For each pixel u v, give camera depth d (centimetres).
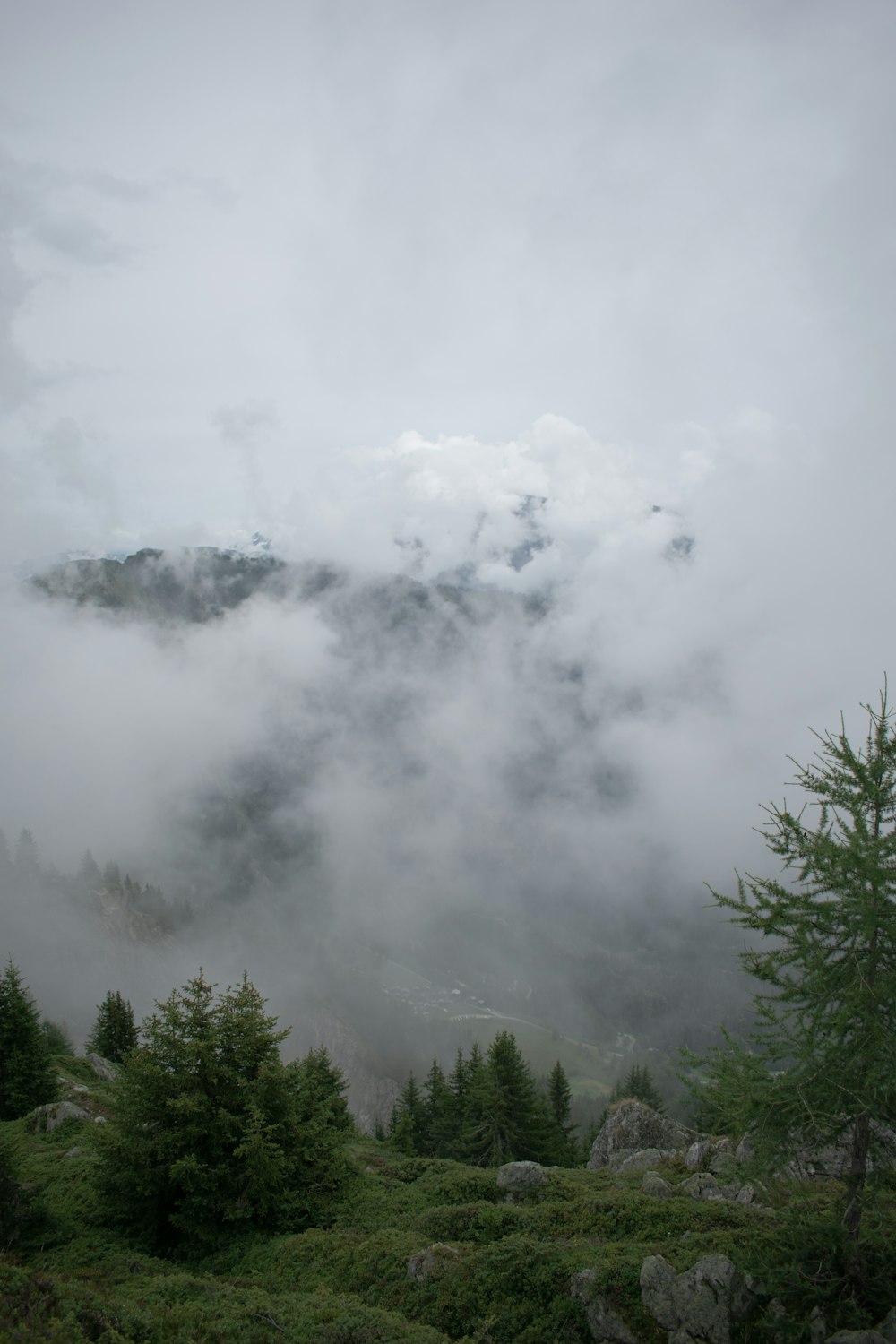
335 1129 2886
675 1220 1944
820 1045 1412
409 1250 2028
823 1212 1708
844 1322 1356
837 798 1489
